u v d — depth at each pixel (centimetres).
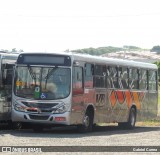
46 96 2316
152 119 3466
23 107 2336
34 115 2320
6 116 2444
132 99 2925
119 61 2778
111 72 2681
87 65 2444
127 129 2917
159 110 4525
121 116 2805
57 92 2311
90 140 2045
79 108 2377
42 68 2344
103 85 2595
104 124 3269
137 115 3003
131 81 2914
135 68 2964
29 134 2267
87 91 2438
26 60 2367
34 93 2331
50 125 2409
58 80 2322
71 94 2309
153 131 2766
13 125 2580
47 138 2083
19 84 2358
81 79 2392
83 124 2434
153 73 3219
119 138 2181
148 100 3145
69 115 2305
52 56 2344
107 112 2645
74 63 2338
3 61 2422
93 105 2494
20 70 2370
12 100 2364
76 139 2073
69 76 2316
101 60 2575
